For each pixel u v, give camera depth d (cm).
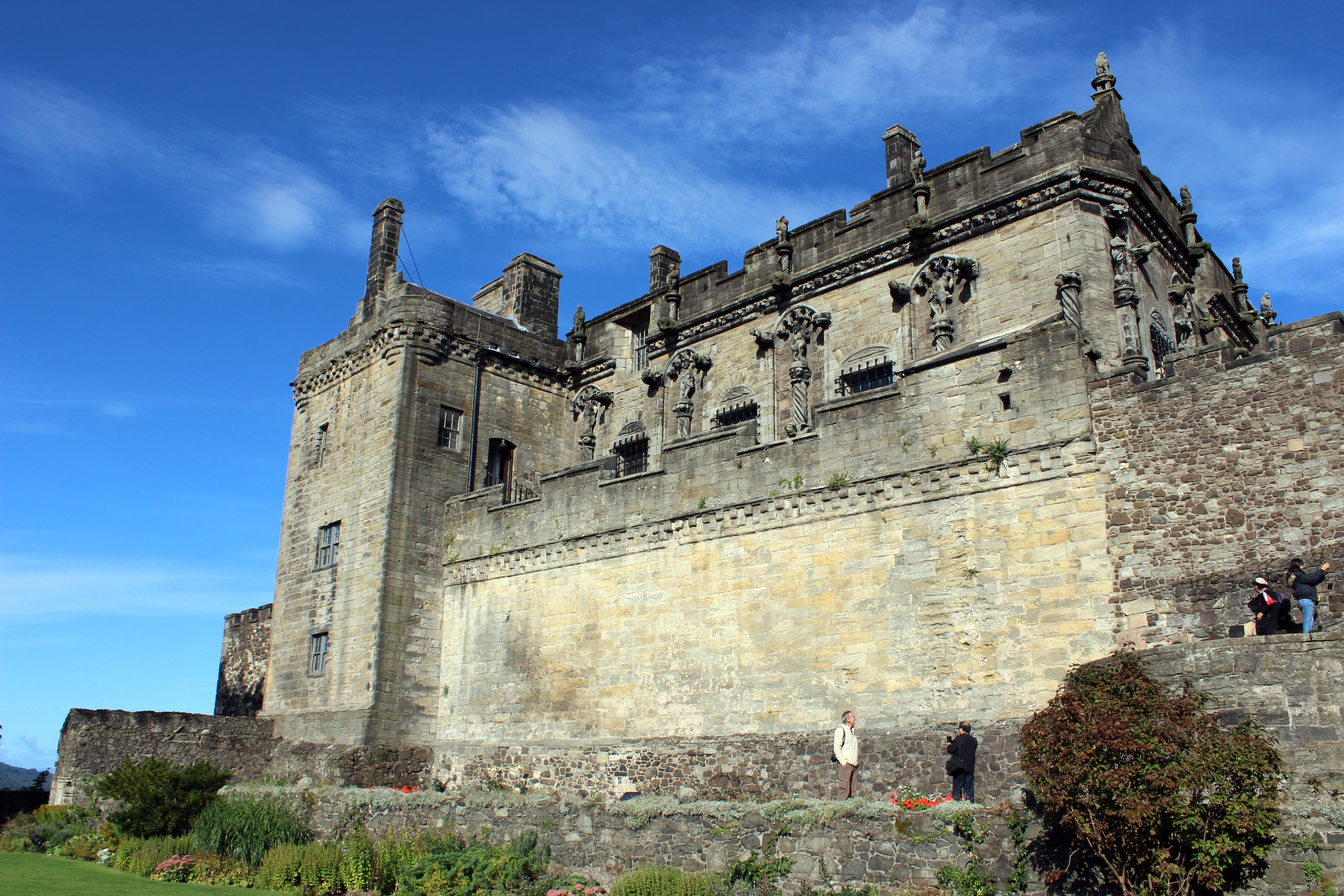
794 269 3512
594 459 4016
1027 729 1867
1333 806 1599
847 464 2742
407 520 3662
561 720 3186
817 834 2042
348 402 4012
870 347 3259
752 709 2764
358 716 3472
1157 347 3102
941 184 3206
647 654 3025
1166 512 2255
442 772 3444
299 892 2500
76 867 2812
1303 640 1712
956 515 2528
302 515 4053
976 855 1867
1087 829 1688
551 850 2388
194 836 2925
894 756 2464
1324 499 2086
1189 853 1636
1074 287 2841
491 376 4038
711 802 2250
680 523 3044
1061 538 2367
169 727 3644
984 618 2430
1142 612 2231
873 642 2589
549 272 4519
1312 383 2148
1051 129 3003
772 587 2806
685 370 3759
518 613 3409
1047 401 2453
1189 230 3391
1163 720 1688
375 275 4084
